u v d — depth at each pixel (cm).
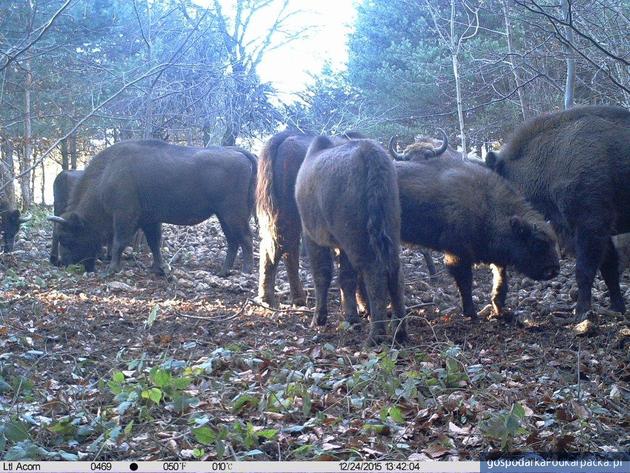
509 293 729
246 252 939
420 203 610
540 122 634
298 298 698
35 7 772
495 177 614
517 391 418
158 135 1405
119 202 914
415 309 664
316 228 568
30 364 483
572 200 594
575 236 601
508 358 489
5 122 1280
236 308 678
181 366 446
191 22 1380
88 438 366
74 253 939
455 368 439
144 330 588
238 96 1392
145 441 358
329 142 595
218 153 938
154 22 1333
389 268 508
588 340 525
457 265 614
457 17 1495
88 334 568
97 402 409
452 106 1487
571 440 347
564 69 1129
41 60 1200
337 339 552
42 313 628
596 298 677
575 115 618
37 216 1373
